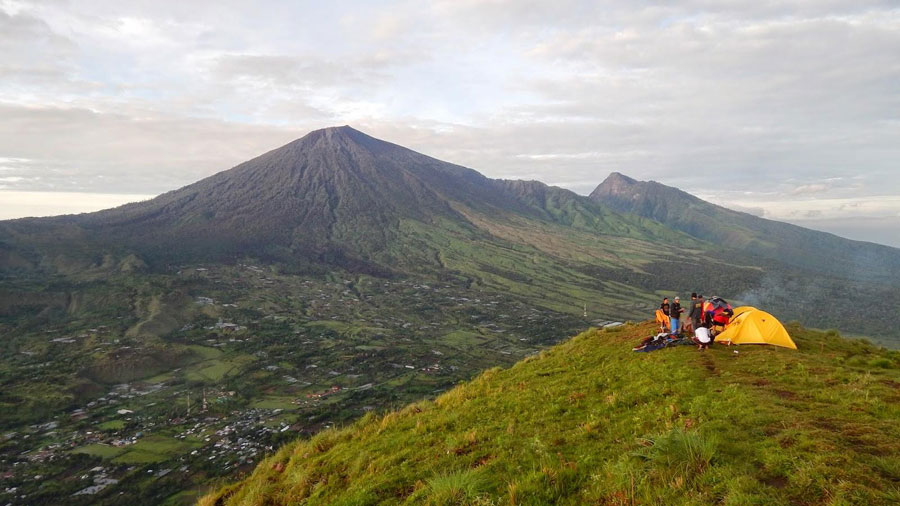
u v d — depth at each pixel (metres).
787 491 7.78
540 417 16.06
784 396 13.46
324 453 18.06
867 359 18.02
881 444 9.04
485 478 11.06
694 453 9.63
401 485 12.30
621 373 20.09
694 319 23.45
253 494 15.38
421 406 22.27
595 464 10.91
